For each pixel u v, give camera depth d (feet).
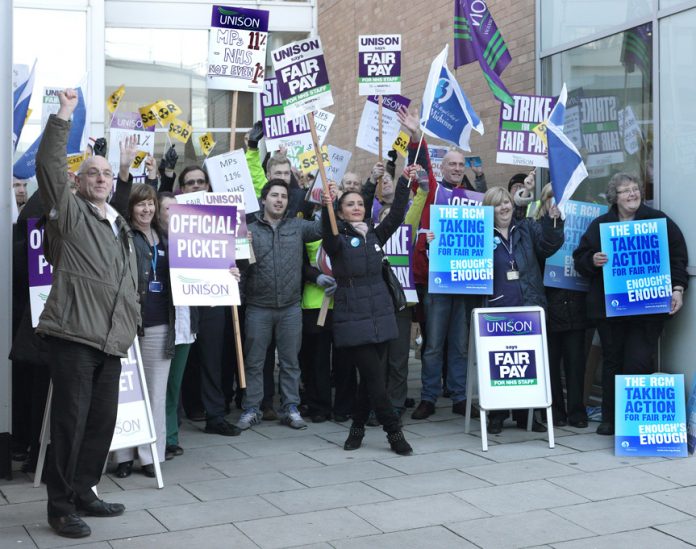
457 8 27.94
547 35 30.01
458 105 26.40
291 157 31.89
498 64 27.58
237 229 22.24
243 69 25.43
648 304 22.77
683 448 20.95
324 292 24.43
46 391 20.11
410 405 27.14
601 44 27.45
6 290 19.67
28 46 45.70
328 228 21.45
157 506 17.67
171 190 26.71
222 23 25.23
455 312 25.67
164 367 20.44
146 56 50.19
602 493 18.10
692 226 23.62
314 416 25.52
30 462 20.34
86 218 16.07
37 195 21.06
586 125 28.30
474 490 18.40
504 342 22.57
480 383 22.27
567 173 23.16
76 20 46.32
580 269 23.65
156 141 50.11
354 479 19.39
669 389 21.21
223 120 51.52
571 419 24.35
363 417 22.08
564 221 24.17
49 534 16.07
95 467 17.02
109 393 16.76
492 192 24.22
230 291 20.45
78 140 24.71
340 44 47.60
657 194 24.81
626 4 26.25
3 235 19.61
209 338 23.85
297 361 24.91
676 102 24.20
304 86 23.04
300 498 18.04
